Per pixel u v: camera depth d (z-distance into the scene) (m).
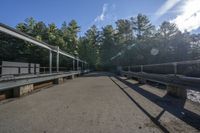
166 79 7.82
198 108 5.38
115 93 8.52
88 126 3.84
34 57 29.27
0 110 5.37
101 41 69.38
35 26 41.41
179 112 4.92
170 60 42.38
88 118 4.41
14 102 6.63
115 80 16.72
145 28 58.53
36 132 3.54
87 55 64.00
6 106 5.95
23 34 9.15
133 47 47.16
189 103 6.08
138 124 3.94
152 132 3.48
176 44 45.28
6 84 6.87
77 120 4.26
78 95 8.03
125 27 60.91
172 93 7.54
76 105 5.91
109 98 7.16
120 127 3.76
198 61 5.61
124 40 60.09
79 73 26.38
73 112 5.01
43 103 6.34
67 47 47.25
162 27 57.72
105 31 66.50
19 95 7.92
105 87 11.05
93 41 73.12
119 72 28.17
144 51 43.81
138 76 13.73
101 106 5.72
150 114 4.73
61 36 47.53
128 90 9.56
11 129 3.71
